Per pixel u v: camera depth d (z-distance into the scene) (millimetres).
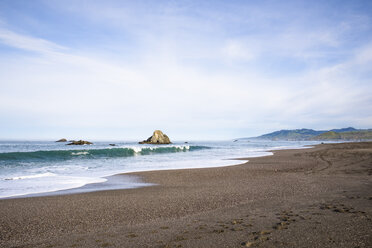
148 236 4781
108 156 32406
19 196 9328
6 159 24094
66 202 8250
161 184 12062
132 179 13742
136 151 38219
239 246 3979
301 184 10875
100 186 11578
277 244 3963
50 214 6832
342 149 41906
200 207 7305
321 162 21891
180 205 7629
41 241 4797
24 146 52969
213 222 5590
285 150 46750
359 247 3701
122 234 5016
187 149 53062
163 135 96438
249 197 8508
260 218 5699
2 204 8031
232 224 5312
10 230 5531
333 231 4465
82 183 12430
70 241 4711
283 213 6062
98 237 4895
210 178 13844
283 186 10539
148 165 21797
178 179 13641
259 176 14266
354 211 5840
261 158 28453
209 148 61094
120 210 7137
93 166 20734
